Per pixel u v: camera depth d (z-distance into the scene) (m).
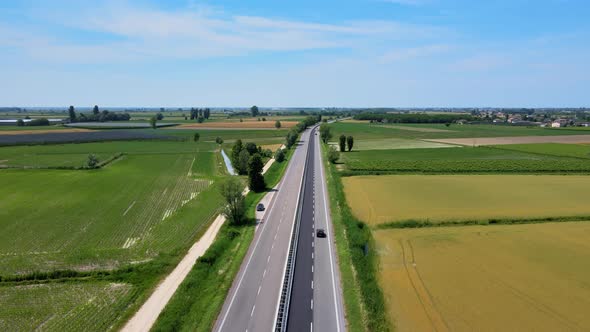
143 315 38.28
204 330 35.88
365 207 75.62
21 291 43.25
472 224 66.19
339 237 59.75
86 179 102.38
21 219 68.44
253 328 36.41
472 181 99.62
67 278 46.19
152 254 53.44
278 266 49.62
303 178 105.69
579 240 58.16
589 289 43.22
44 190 89.69
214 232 62.06
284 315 37.91
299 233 61.53
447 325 36.78
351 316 38.38
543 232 61.84
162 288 43.78
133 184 96.88
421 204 77.31
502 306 39.91
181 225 65.31
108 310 39.47
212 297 41.69
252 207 75.81
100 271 47.72
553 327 36.25
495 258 51.94
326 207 76.56
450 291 43.16
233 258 51.88
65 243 57.56
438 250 54.94
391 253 54.03
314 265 49.84
